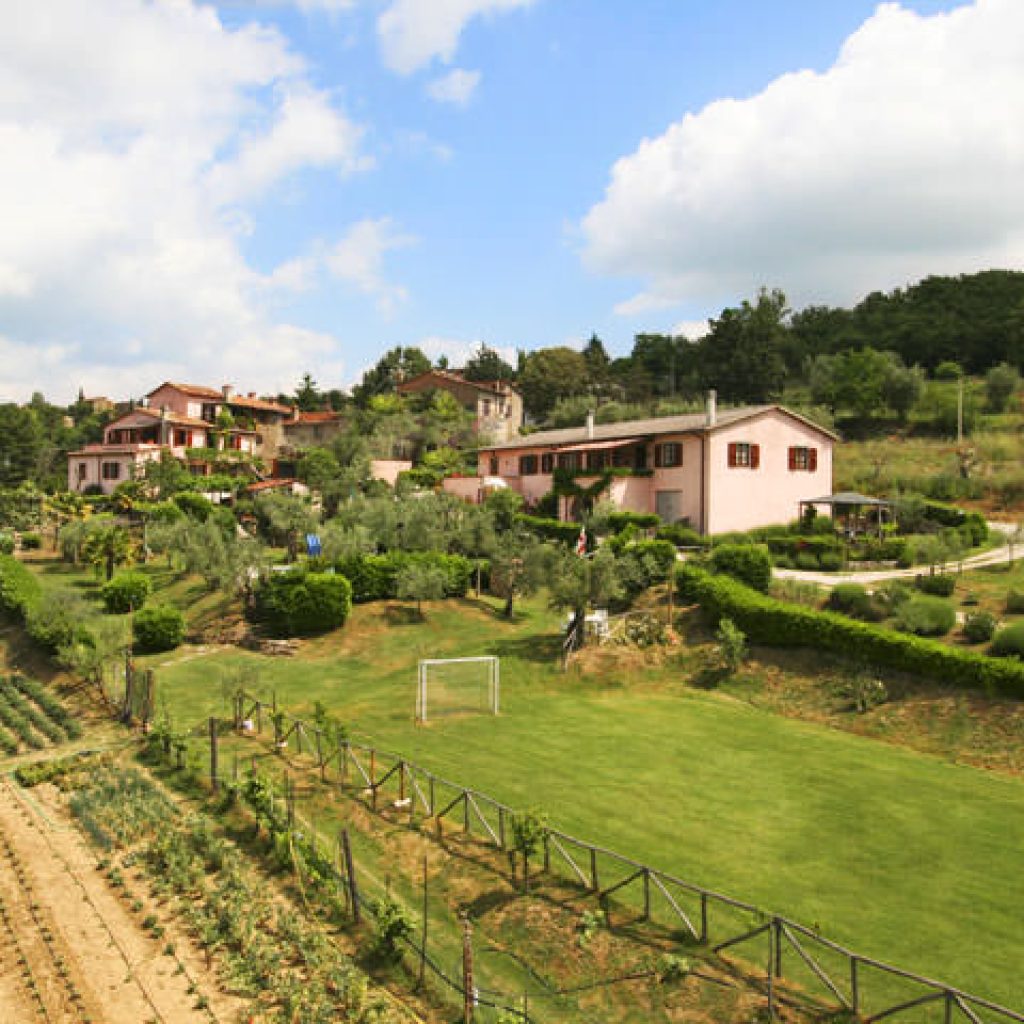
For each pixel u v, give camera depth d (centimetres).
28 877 1653
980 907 1383
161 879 1625
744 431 4812
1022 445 6688
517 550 3716
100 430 12488
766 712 2544
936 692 2331
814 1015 1127
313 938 1390
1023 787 1898
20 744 2534
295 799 1977
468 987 1184
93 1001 1260
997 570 3550
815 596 3034
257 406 9256
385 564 3838
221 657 3347
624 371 14588
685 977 1227
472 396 9894
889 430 8469
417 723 2503
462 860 1630
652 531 4425
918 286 14575
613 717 2527
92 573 4934
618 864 1559
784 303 12769
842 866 1535
